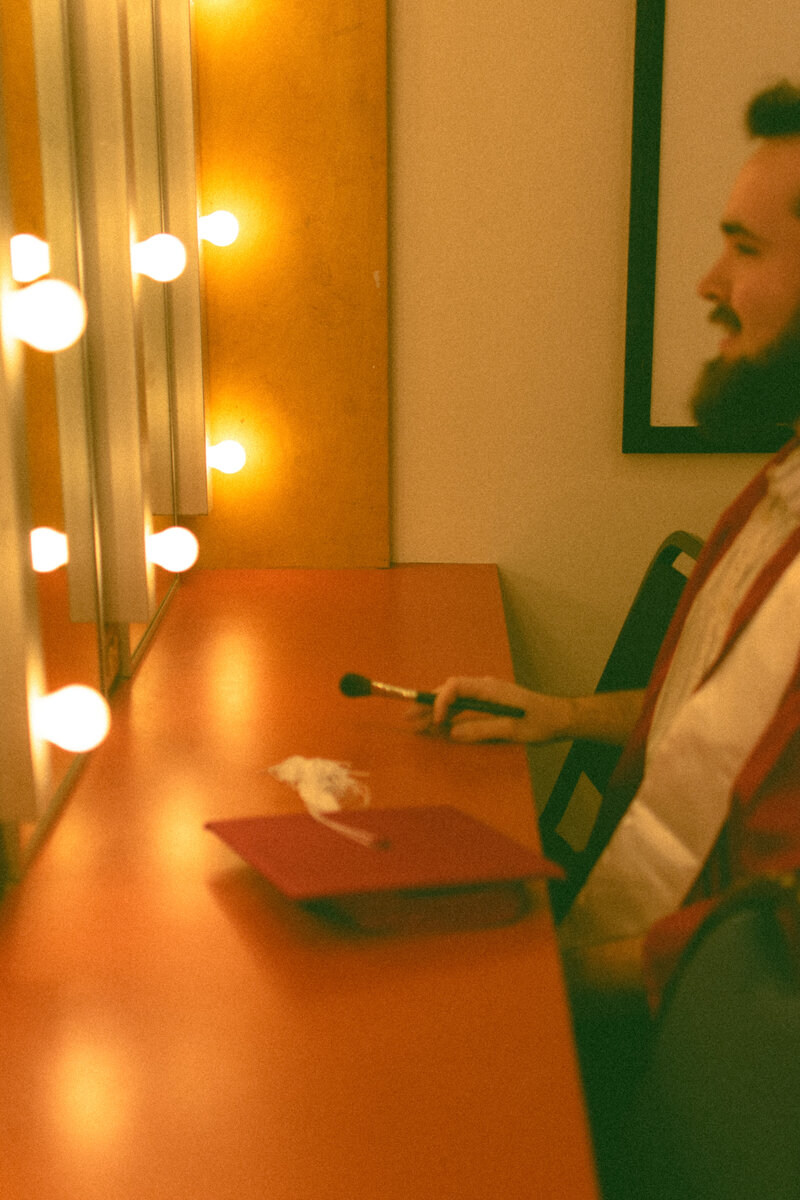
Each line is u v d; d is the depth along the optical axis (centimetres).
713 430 106
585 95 171
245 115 168
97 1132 55
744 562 102
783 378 96
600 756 144
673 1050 72
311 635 144
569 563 185
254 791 97
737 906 72
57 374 107
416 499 184
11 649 73
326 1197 50
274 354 175
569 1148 53
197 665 133
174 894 79
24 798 75
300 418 177
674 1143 70
